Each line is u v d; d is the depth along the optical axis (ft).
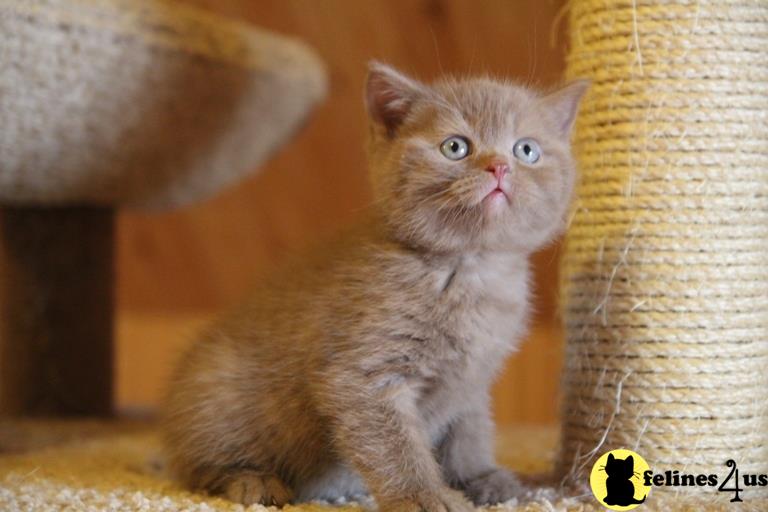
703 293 1.97
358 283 1.95
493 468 2.04
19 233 2.66
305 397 1.98
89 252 2.70
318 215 3.33
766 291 1.99
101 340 2.73
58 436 2.47
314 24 3.03
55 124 2.32
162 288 3.56
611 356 2.00
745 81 1.98
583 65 2.06
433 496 1.85
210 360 2.05
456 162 1.95
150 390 3.55
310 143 3.20
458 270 1.96
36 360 2.68
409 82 2.02
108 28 2.26
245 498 1.95
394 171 1.97
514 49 2.90
